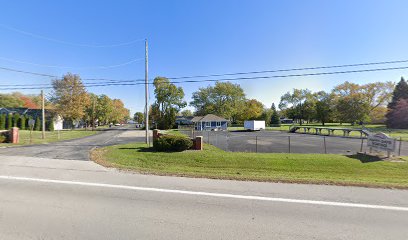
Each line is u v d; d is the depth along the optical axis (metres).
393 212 4.69
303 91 80.19
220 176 7.71
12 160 10.22
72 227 3.84
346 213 4.62
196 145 14.60
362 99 59.00
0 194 5.61
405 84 55.59
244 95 75.75
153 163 11.37
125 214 4.44
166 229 3.83
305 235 3.69
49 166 9.06
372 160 11.24
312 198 5.53
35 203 4.99
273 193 5.91
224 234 3.68
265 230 3.85
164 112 62.44
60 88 45.34
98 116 64.81
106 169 8.67
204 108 76.25
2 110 47.69
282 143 21.83
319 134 35.22
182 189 6.18
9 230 3.71
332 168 10.30
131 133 38.78
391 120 51.28
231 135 34.09
